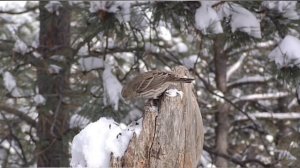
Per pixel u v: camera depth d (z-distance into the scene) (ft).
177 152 16.93
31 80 36.65
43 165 36.17
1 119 35.73
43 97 34.27
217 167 41.98
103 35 32.17
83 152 17.46
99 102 31.91
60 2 34.14
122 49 35.60
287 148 27.89
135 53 37.14
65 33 39.47
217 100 42.57
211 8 29.04
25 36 44.01
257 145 50.29
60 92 34.22
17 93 32.04
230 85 47.14
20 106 36.32
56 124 35.68
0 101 31.42
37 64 34.19
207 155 44.73
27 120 36.94
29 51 33.53
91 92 33.01
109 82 31.78
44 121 35.37
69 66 35.40
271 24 30.60
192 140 17.35
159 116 16.93
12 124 36.73
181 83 17.38
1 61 33.12
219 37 29.71
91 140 17.53
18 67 34.09
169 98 16.97
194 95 18.38
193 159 17.56
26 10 38.99
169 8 29.19
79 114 31.99
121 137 17.33
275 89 48.11
